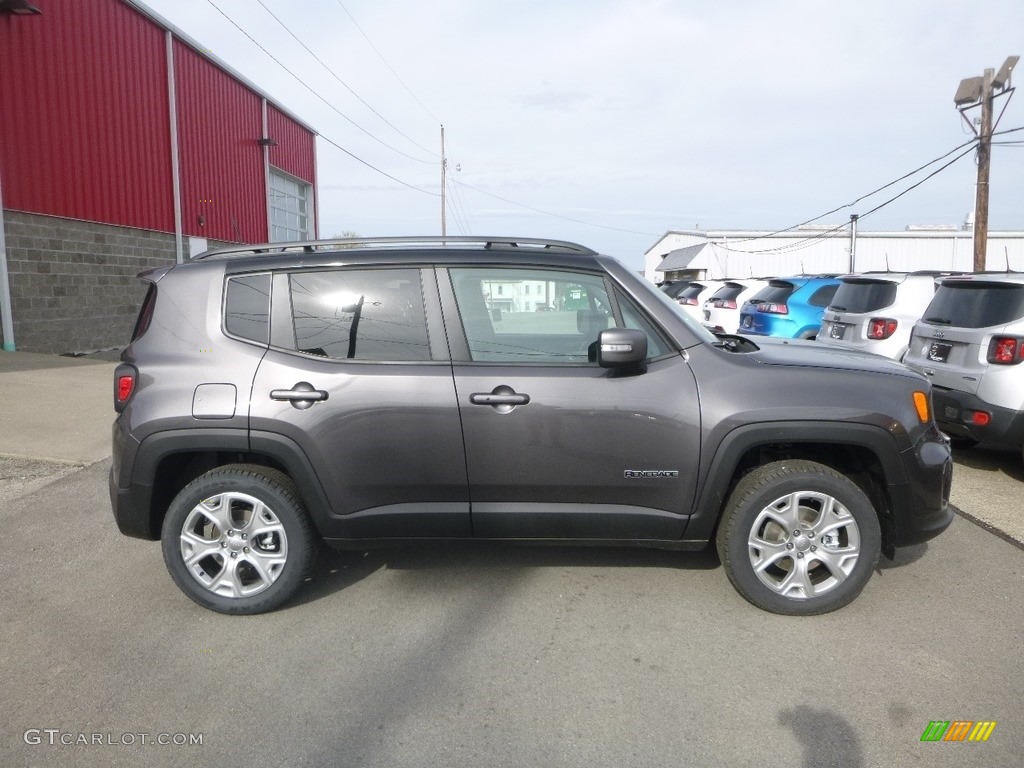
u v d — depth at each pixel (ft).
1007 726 9.05
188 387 11.69
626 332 10.93
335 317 11.98
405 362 11.76
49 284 40.06
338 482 11.62
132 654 10.78
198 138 56.13
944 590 12.85
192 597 11.94
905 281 27.22
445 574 13.44
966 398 19.53
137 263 47.96
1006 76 59.11
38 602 12.48
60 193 40.65
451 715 9.30
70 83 41.32
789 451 12.52
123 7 45.96
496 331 11.91
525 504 11.74
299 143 79.97
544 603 12.31
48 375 31.17
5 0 35.29
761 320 37.35
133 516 11.91
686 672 10.24
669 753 8.56
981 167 60.90
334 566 13.88
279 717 9.29
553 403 11.44
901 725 9.07
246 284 12.21
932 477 11.64
